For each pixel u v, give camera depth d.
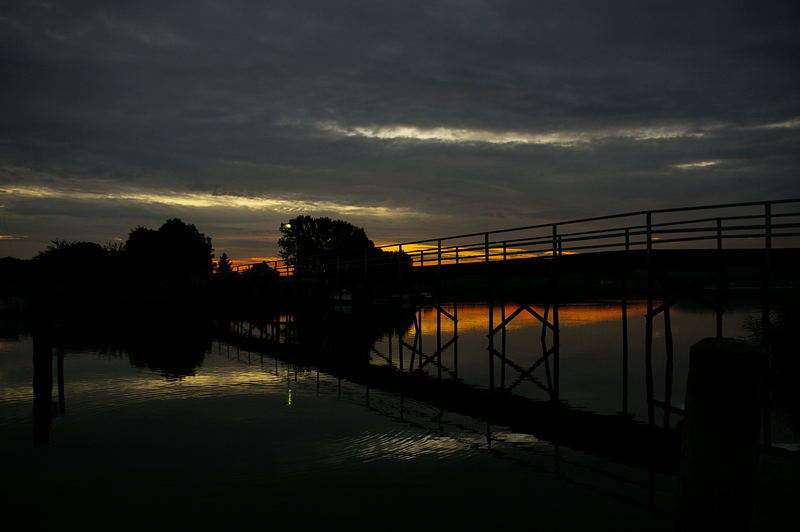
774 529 3.10
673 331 30.39
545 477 9.15
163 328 35.41
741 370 2.57
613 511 7.80
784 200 12.05
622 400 15.33
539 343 27.42
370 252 85.25
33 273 63.78
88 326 36.00
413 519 7.59
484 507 7.96
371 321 42.25
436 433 11.78
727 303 54.09
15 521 7.66
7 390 15.99
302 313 42.97
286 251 90.88
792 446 5.34
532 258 19.56
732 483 2.59
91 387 16.56
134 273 73.25
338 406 14.37
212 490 8.66
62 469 9.62
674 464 9.80
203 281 58.09
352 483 8.93
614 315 42.00
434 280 24.06
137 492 8.61
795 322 18.95
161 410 13.79
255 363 21.94
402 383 17.98
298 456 10.25
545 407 14.41
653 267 15.33
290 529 7.34
